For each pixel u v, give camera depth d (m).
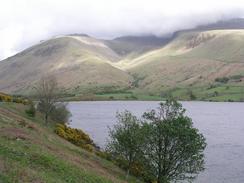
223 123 155.62
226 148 92.31
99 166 46.16
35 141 40.75
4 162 25.30
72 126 127.81
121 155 49.84
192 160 47.84
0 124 44.72
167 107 50.12
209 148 92.12
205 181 61.25
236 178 63.28
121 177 45.56
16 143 34.88
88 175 34.53
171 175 48.81
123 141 47.91
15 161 27.53
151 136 47.91
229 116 189.12
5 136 37.00
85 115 184.38
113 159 56.16
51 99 83.12
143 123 50.09
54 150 41.03
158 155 47.81
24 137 40.00
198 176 64.06
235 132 125.00
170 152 47.66
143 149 48.25
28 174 24.50
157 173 48.81
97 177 35.81
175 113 49.91
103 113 198.38
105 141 91.50
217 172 67.19
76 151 50.97
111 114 190.38
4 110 63.28
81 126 128.62
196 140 47.59
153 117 50.09
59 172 30.52
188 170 47.97
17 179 22.59
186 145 47.19
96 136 101.62
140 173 52.28
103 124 136.62
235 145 97.06
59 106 89.56
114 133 50.59
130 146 47.69
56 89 87.12
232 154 84.38
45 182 24.42
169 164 47.66
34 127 54.59
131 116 49.34
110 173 44.38
